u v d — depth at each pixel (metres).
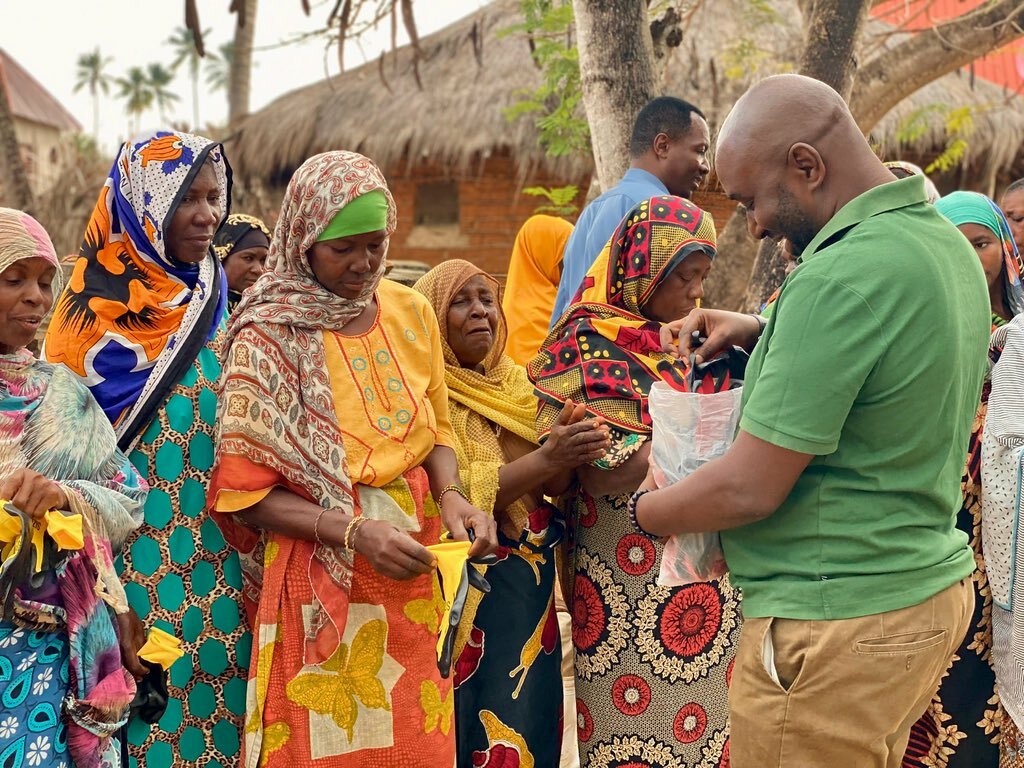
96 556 2.63
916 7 10.24
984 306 2.43
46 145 50.09
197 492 3.05
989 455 3.16
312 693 2.78
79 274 3.15
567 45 7.03
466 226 11.13
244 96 17.39
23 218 2.64
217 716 3.06
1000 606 3.16
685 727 3.19
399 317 2.99
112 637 2.70
